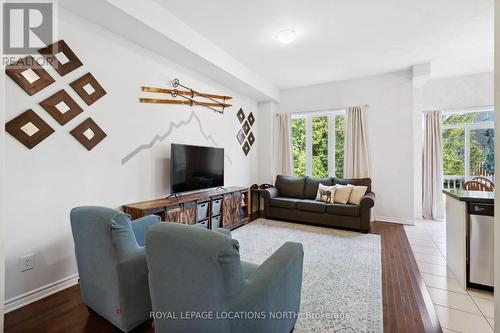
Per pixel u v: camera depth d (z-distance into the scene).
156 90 3.08
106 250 1.51
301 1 2.50
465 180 5.01
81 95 2.33
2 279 1.40
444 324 1.73
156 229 1.19
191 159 3.44
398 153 4.53
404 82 4.46
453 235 2.50
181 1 2.51
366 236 3.67
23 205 1.95
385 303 1.97
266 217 4.68
